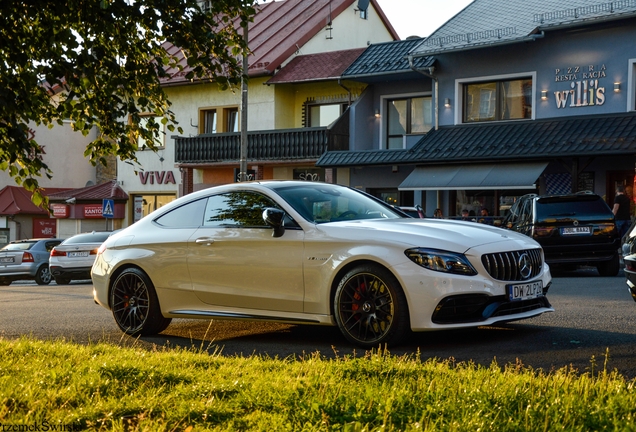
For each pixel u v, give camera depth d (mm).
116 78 6746
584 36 24453
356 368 5277
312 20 36656
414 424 3719
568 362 6070
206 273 7934
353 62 31047
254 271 7578
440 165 25969
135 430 3840
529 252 7227
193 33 6945
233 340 7902
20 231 46656
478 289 6672
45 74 6410
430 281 6617
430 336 7480
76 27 6777
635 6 23344
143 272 8469
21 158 6605
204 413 4156
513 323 8203
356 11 38594
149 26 6859
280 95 33656
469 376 4988
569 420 3850
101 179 48062
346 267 7105
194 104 36250
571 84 24734
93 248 23297
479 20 27406
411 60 27359
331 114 33125
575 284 13711
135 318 8508
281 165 32750
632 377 5457
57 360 5914
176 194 36969
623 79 23781
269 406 4293
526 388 4531
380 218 7812
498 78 26266
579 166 24094
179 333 8562
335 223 7387
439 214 24953
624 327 7824
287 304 7391
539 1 27000
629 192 23484
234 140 33344
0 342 6875
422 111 29969
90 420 4074
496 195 26234
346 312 7051
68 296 16109
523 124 25516
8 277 25484
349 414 4004
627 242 8555
